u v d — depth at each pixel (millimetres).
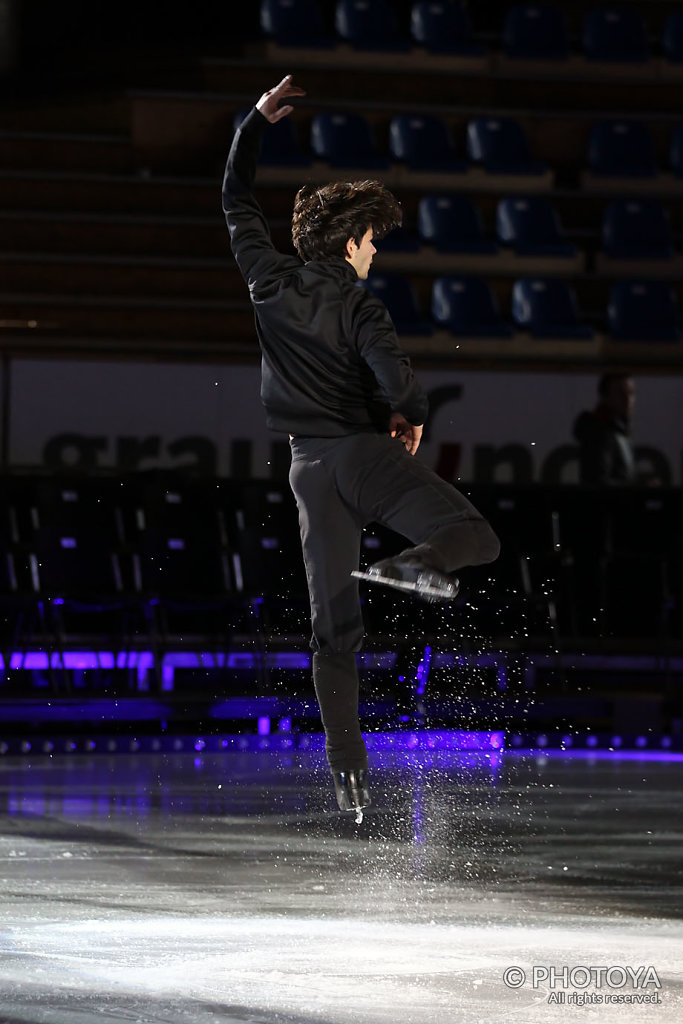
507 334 39219
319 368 11211
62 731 27594
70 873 14617
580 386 33562
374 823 18328
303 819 18547
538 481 33375
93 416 32094
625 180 45438
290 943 11641
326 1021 9297
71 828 17469
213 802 19953
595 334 39656
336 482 11242
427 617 30875
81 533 28984
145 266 40250
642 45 49906
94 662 29234
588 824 18453
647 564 32469
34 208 42188
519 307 40219
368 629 30766
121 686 29406
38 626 30297
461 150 46906
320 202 11898
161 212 42594
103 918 12539
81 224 41125
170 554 29234
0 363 31734
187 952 11305
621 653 31188
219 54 49531
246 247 11758
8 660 28250
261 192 42344
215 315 39500
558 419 33469
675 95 49031
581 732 29828
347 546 11430
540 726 30156
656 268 42938
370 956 11219
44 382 31906
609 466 33375
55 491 29844
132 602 27969
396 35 49531
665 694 29734
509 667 30438
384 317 11078
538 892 14062
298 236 12039
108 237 41219
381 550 31062
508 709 29453
